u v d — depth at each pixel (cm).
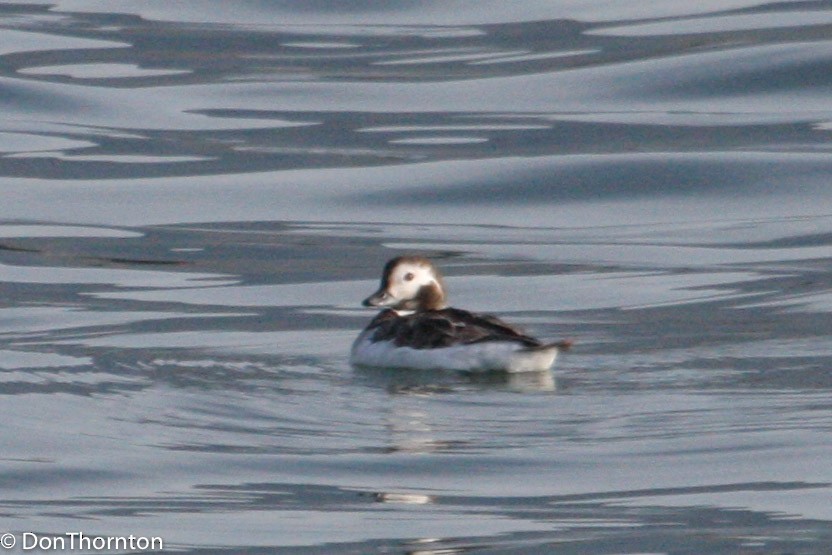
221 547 955
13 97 2227
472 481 1055
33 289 1628
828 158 1983
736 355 1340
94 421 1188
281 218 1881
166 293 1619
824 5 2470
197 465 1093
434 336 1294
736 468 1062
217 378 1298
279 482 1062
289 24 2572
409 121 2158
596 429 1137
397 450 1106
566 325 1488
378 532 970
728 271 1672
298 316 1541
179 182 1980
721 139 2053
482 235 1827
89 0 2719
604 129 2102
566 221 1873
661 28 2439
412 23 2566
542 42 2425
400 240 1806
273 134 2127
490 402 1202
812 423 1136
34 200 1923
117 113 2189
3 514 1013
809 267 1673
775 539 945
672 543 943
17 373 1318
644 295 1592
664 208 1898
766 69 2225
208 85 2295
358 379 1284
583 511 999
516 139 2083
